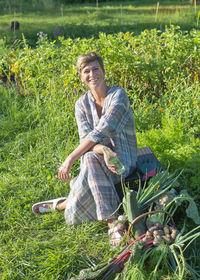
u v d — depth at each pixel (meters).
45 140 4.39
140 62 5.13
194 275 2.43
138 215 2.64
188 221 2.93
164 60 5.29
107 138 2.89
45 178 3.74
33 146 4.41
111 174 2.91
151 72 5.18
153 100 5.11
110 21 11.98
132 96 4.80
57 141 4.32
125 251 2.54
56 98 4.92
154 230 2.55
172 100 4.66
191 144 3.62
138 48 5.55
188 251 2.72
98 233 3.01
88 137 2.85
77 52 5.29
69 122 4.62
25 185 3.63
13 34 9.96
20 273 2.67
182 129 3.84
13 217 3.23
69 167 2.88
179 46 5.34
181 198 2.76
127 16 13.55
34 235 3.05
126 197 2.66
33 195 3.48
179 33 5.49
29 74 5.42
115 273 2.49
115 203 2.83
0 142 4.57
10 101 5.16
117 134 2.94
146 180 2.96
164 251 2.42
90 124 3.05
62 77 5.13
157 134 3.70
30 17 14.62
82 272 2.47
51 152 4.18
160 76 5.24
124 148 2.97
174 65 5.17
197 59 5.31
